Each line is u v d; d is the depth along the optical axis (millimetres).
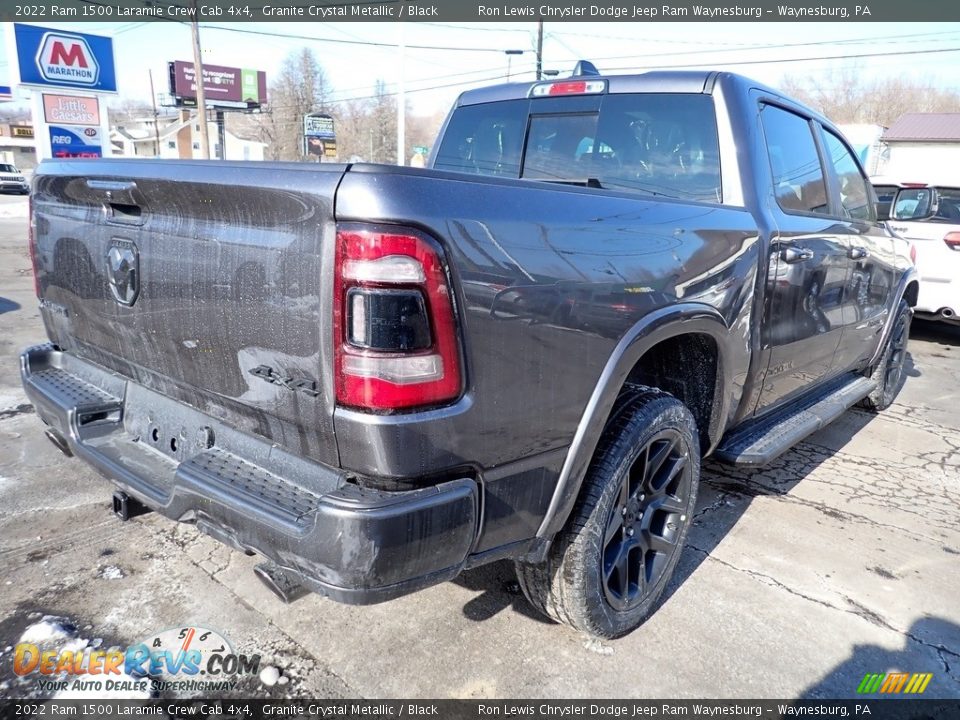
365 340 1674
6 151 77938
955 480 4344
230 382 2064
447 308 1733
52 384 2828
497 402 1889
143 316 2312
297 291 1779
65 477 3807
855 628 2779
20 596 2744
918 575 3197
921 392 6352
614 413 2434
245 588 2861
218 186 1880
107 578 2887
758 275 2975
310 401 1813
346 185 1659
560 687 2387
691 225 2557
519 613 2783
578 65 3725
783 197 3322
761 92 3283
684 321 2488
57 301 2861
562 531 2311
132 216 2309
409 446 1728
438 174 1769
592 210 2152
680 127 3156
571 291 2043
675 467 2691
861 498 4016
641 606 2635
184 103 54750
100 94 19344
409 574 1786
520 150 3703
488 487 1938
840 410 4113
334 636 2600
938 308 7645
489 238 1828
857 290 4242
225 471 2043
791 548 3393
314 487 1913
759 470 4363
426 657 2506
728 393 2949
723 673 2488
